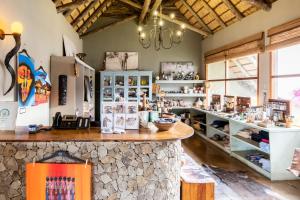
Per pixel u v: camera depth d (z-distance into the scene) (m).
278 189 3.94
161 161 2.54
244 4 5.82
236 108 6.18
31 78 3.65
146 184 2.52
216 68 8.02
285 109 4.52
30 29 3.72
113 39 8.39
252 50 5.71
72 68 4.75
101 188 2.48
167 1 8.30
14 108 2.83
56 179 2.42
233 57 6.55
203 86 8.45
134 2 7.41
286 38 4.66
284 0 4.72
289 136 4.31
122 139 2.45
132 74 7.97
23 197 2.45
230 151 5.79
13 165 2.43
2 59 2.92
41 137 2.47
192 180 2.98
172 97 8.58
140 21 7.94
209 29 7.86
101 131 2.72
